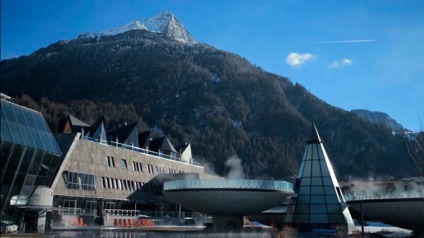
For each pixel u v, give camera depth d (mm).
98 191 56031
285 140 193625
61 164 45875
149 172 69000
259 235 38312
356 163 183500
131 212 61562
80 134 53031
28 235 32438
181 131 182125
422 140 86125
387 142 193250
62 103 179750
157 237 35375
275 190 41781
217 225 43875
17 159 34156
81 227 47781
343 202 45344
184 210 75125
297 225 45594
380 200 37750
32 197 37625
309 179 47094
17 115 35250
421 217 36406
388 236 40781
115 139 70688
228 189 40719
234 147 177000
